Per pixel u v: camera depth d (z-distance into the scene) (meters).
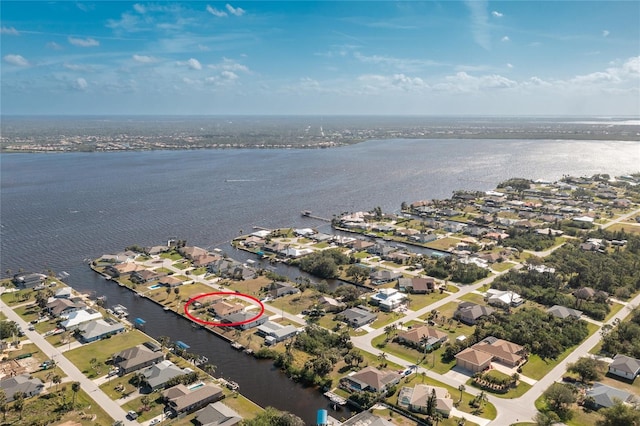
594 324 180.62
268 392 137.50
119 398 132.62
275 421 116.88
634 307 195.12
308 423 122.44
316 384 141.25
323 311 190.88
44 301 198.25
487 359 148.00
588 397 129.38
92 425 119.88
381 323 182.62
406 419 123.56
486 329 170.25
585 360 143.00
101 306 198.62
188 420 123.81
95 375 144.38
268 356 157.00
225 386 139.62
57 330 175.88
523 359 152.62
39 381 137.00
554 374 145.00
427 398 127.88
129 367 145.62
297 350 159.62
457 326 179.62
